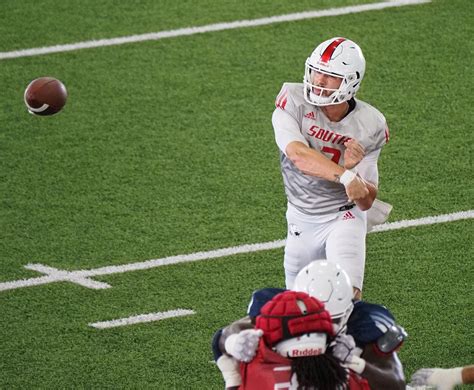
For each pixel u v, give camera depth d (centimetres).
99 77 3356
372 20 3569
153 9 3703
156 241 2628
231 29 3562
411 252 2542
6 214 2752
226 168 2908
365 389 1521
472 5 3625
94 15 3681
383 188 2797
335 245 2114
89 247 2617
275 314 1484
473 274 2448
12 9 3728
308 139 2119
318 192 2131
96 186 2853
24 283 2488
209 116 3144
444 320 2300
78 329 2320
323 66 2034
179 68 3381
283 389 1495
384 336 1568
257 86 3272
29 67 3412
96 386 2139
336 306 1555
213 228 2667
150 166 2931
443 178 2823
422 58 3369
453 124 3056
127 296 2430
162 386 2125
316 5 3672
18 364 2217
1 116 3181
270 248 2578
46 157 2988
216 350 1592
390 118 3095
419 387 1825
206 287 2448
